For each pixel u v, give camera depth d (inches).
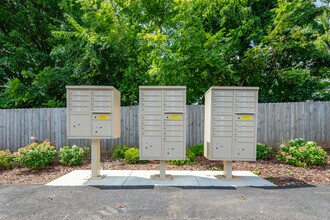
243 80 391.9
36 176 222.2
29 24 473.4
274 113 336.8
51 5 471.8
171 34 372.8
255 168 247.9
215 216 135.2
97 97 209.5
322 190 181.3
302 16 394.0
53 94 417.7
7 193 173.2
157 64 322.0
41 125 331.9
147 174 229.1
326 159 251.3
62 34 384.8
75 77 374.6
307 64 430.9
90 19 382.3
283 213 139.2
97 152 215.6
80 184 195.3
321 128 336.5
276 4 404.8
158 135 212.2
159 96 212.1
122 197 165.5
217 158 211.0
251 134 210.5
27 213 138.7
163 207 147.8
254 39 390.0
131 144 335.0
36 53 448.1
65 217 133.5
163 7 387.2
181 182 203.0
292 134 336.2
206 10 371.2
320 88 424.5
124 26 375.6
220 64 335.6
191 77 358.3
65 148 268.5
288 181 204.8
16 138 331.3
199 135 336.8
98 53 367.2
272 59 387.5
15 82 383.9
